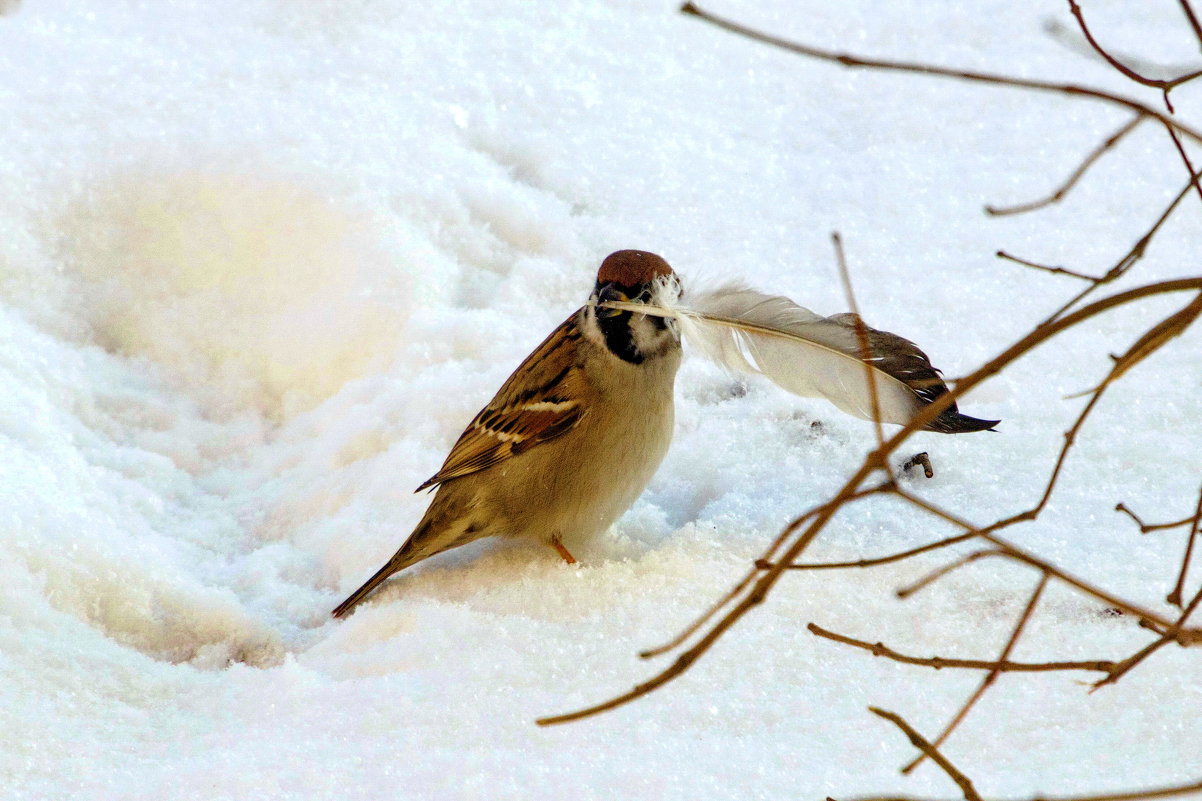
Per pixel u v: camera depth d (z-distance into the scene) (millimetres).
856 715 6348
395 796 5977
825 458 9070
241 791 6117
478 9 13852
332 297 10680
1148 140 11625
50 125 11641
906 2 13875
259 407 10477
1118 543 7543
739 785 5820
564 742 6367
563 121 12594
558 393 8062
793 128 12539
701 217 11500
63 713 6945
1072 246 10586
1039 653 6617
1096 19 13195
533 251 11305
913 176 11711
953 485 8453
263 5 13773
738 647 7004
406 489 9078
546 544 8445
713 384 10008
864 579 7512
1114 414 8789
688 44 13594
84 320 10734
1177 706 5980
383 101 12398
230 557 9055
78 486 8938
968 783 4535
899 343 7445
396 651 7516
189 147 11430
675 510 8992
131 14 13641
